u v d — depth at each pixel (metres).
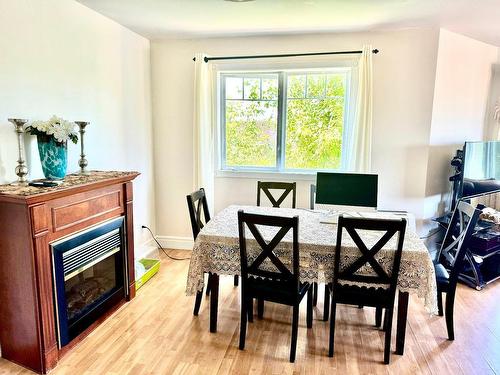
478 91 4.07
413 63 3.49
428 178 3.67
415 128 3.59
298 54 3.57
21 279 2.01
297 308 2.18
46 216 2.02
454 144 3.90
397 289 2.35
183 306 2.87
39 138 2.23
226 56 3.79
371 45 3.47
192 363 2.17
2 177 2.17
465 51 3.76
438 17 3.09
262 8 2.87
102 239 2.54
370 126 3.52
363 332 2.52
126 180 2.77
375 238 2.34
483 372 2.10
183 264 3.75
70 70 2.71
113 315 2.72
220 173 4.02
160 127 4.04
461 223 2.72
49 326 2.08
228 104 3.98
